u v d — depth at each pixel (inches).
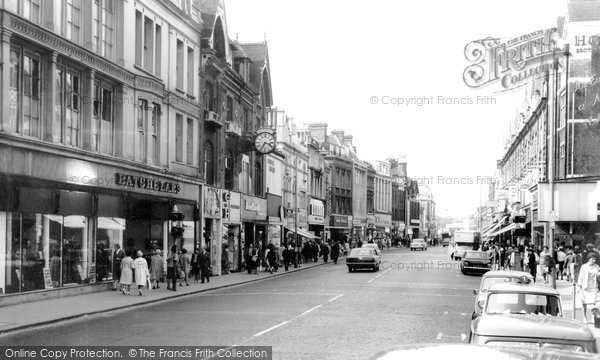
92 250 1034.1
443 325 703.7
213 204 1584.6
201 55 1544.0
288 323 698.2
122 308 847.1
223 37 1680.6
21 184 834.2
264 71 2137.1
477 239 2795.3
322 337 598.2
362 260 1774.1
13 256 836.0
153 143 1286.9
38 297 879.1
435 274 1697.8
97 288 1040.2
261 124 2132.1
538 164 1806.1
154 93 1249.4
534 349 179.0
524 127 2226.9
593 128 1520.7
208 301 957.8
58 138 957.8
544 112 1792.6
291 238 2503.7
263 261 1776.6
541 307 443.2
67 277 964.6
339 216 3587.6
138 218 1178.6
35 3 909.2
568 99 1534.2
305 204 2898.6
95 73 1059.9
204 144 1573.6
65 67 976.3
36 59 914.7
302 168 2837.1
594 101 1520.7
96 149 1075.3
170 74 1371.8
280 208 2234.3
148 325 675.4
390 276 1592.0
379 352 179.5
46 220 907.4
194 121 1502.2
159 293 1050.1
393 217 4968.0
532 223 1820.9
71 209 965.8
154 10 1286.9
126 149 1155.3
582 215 1280.8
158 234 1299.2
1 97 815.7
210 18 1574.8
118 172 1112.2
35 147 869.2
